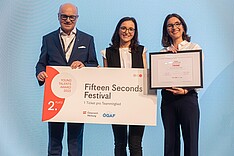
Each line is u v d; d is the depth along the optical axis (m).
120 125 3.31
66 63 3.40
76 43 3.43
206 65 3.82
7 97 3.84
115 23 3.91
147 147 3.80
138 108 3.27
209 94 3.79
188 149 3.14
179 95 3.17
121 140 3.29
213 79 3.81
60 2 3.95
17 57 3.88
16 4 3.98
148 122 3.25
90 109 3.29
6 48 3.89
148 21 3.90
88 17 3.91
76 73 3.32
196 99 3.19
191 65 3.18
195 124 3.14
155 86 3.22
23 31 3.92
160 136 3.81
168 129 3.20
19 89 3.85
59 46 3.42
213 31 3.86
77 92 3.31
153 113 3.26
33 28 3.93
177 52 3.22
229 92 3.79
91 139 3.83
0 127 3.81
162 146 3.81
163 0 3.91
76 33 3.45
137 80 3.29
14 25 3.92
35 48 3.90
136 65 3.32
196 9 3.89
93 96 3.30
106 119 3.28
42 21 3.94
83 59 3.42
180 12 3.90
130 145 3.27
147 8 3.91
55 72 3.32
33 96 3.84
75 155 3.35
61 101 3.30
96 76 3.31
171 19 3.27
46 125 3.82
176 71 3.20
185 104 3.14
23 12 3.95
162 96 3.26
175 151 3.21
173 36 3.27
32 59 3.89
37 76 3.36
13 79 3.86
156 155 3.80
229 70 3.81
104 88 3.30
